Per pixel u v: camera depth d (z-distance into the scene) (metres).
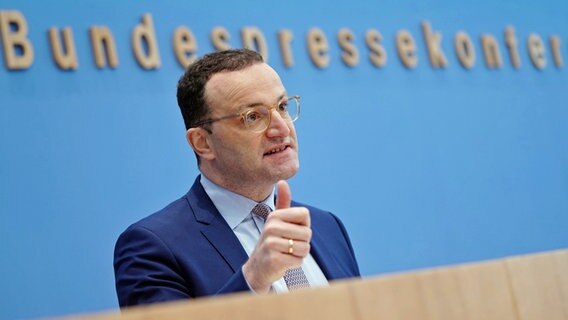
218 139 5.00
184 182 7.50
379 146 8.71
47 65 6.95
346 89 8.60
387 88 8.89
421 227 8.82
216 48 7.88
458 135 9.30
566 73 10.34
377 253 8.48
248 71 5.07
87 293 6.90
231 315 2.43
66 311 6.79
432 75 9.25
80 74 7.09
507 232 9.44
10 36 6.80
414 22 9.27
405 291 2.85
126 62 7.33
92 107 7.11
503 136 9.65
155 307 2.37
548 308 3.42
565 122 10.21
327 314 2.63
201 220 4.98
